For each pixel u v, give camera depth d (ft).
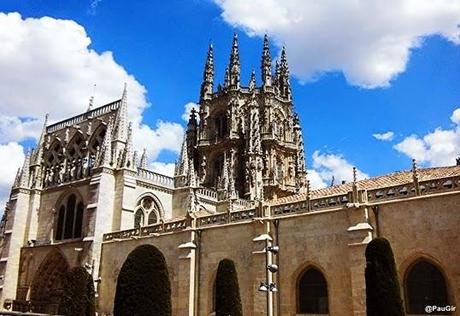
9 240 211.82
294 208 129.18
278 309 122.93
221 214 146.41
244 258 134.10
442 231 101.14
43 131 237.86
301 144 350.02
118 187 194.90
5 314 132.67
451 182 104.37
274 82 361.92
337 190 137.49
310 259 120.37
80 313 143.23
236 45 356.79
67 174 218.59
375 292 92.32
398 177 129.08
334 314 112.57
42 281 202.69
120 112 207.10
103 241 183.93
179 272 146.72
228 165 318.04
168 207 220.43
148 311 110.22
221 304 118.01
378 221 110.83
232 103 333.62
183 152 235.20
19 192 219.00
